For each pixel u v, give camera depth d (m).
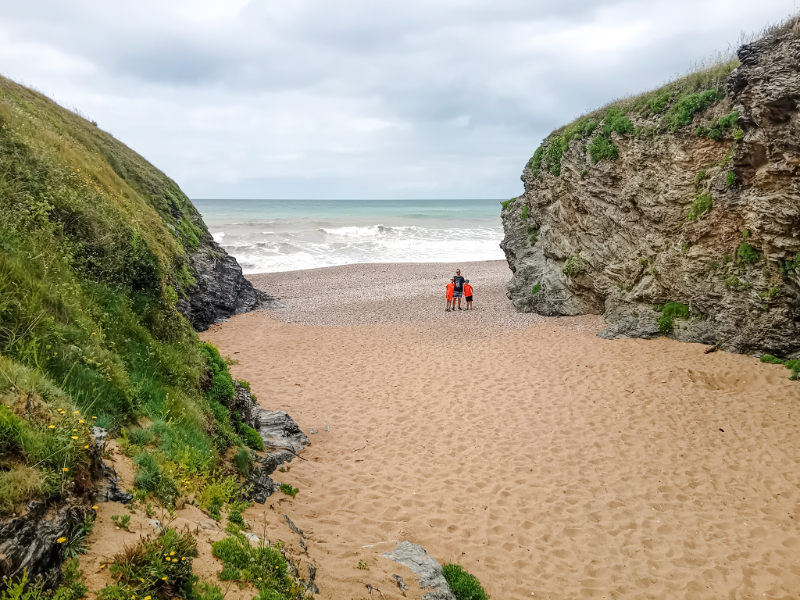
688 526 7.29
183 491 5.19
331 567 5.31
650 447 9.43
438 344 16.95
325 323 20.66
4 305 5.26
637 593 6.04
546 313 20.16
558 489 8.20
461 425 10.54
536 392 12.12
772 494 7.93
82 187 9.09
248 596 3.87
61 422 4.13
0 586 2.85
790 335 12.36
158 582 3.54
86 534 3.69
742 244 13.34
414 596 5.15
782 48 11.20
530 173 22.42
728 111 13.52
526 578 6.21
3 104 10.48
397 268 35.50
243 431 8.25
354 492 7.89
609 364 13.65
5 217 6.57
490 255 43.88
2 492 3.20
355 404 11.78
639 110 16.25
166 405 6.44
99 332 6.41
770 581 6.20
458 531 7.07
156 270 8.78
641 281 16.50
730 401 11.04
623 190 16.58
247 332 19.09
